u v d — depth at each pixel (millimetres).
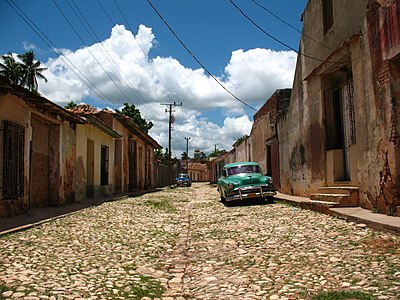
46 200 14406
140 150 33906
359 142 10086
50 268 5648
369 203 9633
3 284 4754
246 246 7316
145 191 29344
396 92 8430
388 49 8484
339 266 5473
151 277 5449
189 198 21734
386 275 4848
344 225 8492
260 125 23922
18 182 11156
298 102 15391
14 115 10969
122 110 47656
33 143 13984
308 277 5082
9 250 6727
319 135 13211
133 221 11125
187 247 7625
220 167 50344
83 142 17844
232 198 14914
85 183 18250
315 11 13383
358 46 10039
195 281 5301
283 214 11258
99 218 11492
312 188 13977
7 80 9398
